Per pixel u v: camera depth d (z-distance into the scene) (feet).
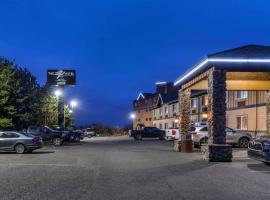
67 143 143.95
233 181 45.01
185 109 94.38
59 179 46.09
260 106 119.03
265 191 38.73
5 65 125.39
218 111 69.87
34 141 89.92
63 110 183.73
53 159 72.54
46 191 38.22
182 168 57.72
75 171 53.83
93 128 272.92
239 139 108.06
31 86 133.08
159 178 47.32
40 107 151.53
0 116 120.57
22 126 128.47
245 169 56.44
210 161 67.36
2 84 119.65
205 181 44.98
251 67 70.38
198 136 109.40
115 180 45.52
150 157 76.43
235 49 72.90
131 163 64.69
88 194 36.81
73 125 240.53
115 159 71.92
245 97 129.90
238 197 35.76
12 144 89.10
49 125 167.12
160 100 262.88
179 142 94.27
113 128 300.40
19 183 43.04
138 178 47.24
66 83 210.18
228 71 71.36
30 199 34.40
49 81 209.15
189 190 39.17
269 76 81.00
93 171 53.83
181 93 95.86
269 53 70.79
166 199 34.73
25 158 75.25
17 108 124.98
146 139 192.03
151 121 295.07
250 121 126.00
